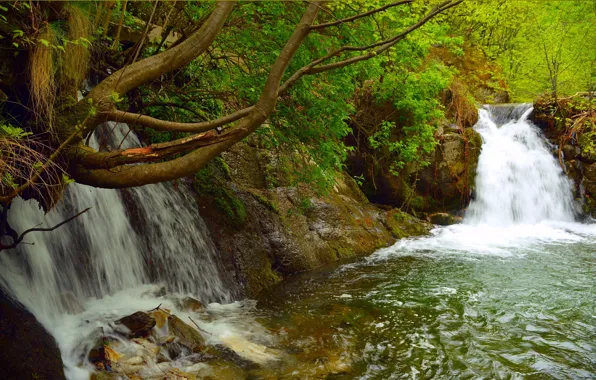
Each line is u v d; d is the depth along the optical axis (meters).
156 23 6.18
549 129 13.65
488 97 16.38
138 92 6.70
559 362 5.11
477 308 6.57
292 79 4.36
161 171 3.95
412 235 10.98
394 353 5.27
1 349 3.76
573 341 5.60
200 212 7.48
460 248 9.88
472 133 12.79
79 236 5.50
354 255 9.25
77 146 3.84
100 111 3.88
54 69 3.96
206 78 7.05
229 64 6.74
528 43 18.20
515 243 10.38
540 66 16.70
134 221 6.32
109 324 4.90
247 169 9.06
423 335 5.72
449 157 12.17
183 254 6.72
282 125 6.65
